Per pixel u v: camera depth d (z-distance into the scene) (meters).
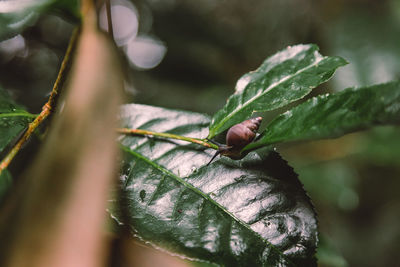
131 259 0.12
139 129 0.15
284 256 0.12
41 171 0.09
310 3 0.38
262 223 0.12
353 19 0.30
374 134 0.32
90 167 0.10
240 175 0.13
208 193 0.13
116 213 0.12
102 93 0.11
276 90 0.14
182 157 0.14
